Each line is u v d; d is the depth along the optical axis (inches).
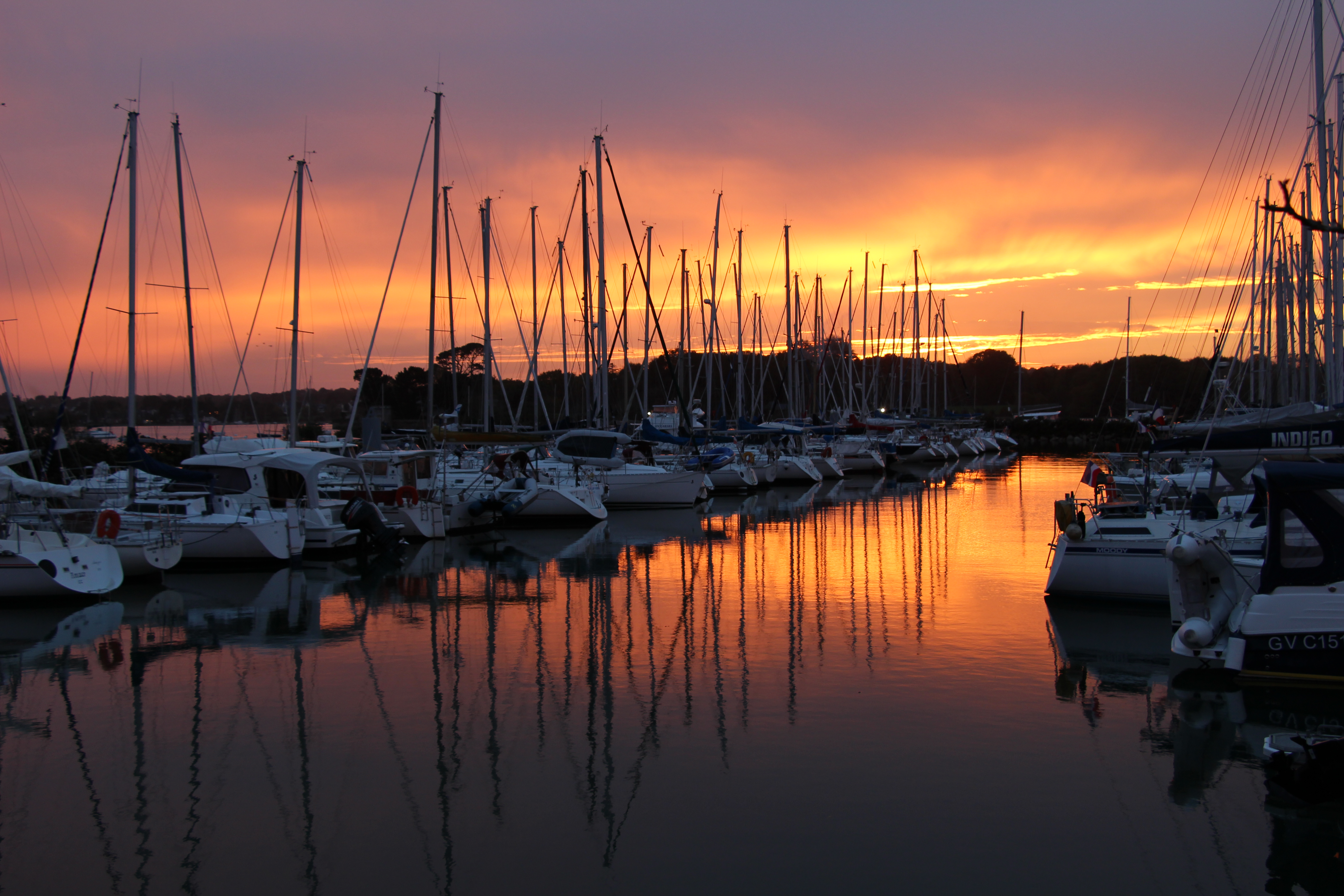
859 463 1943.9
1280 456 485.1
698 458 1491.1
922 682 462.6
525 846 303.9
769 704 433.4
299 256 1091.9
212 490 821.9
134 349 848.3
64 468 928.9
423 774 358.9
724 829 313.0
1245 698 428.5
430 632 575.2
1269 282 1118.4
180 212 1002.7
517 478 1093.1
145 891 279.1
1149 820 316.8
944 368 2859.3
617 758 372.2
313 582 739.4
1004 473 1968.5
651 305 1374.3
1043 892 273.9
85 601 653.9
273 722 415.8
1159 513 626.2
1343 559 408.2
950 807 327.0
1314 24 757.3
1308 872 285.3
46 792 345.7
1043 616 597.3
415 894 276.7
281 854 300.2
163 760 373.7
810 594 682.8
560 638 559.2
